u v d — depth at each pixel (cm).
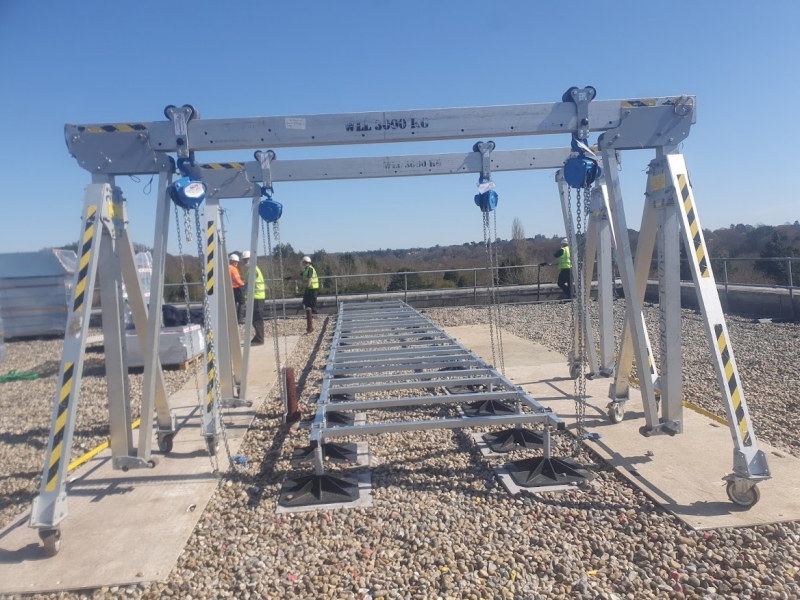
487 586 354
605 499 459
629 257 543
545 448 505
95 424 749
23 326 1686
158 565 392
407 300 1884
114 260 500
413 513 449
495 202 717
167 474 547
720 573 355
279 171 782
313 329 1550
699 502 439
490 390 700
